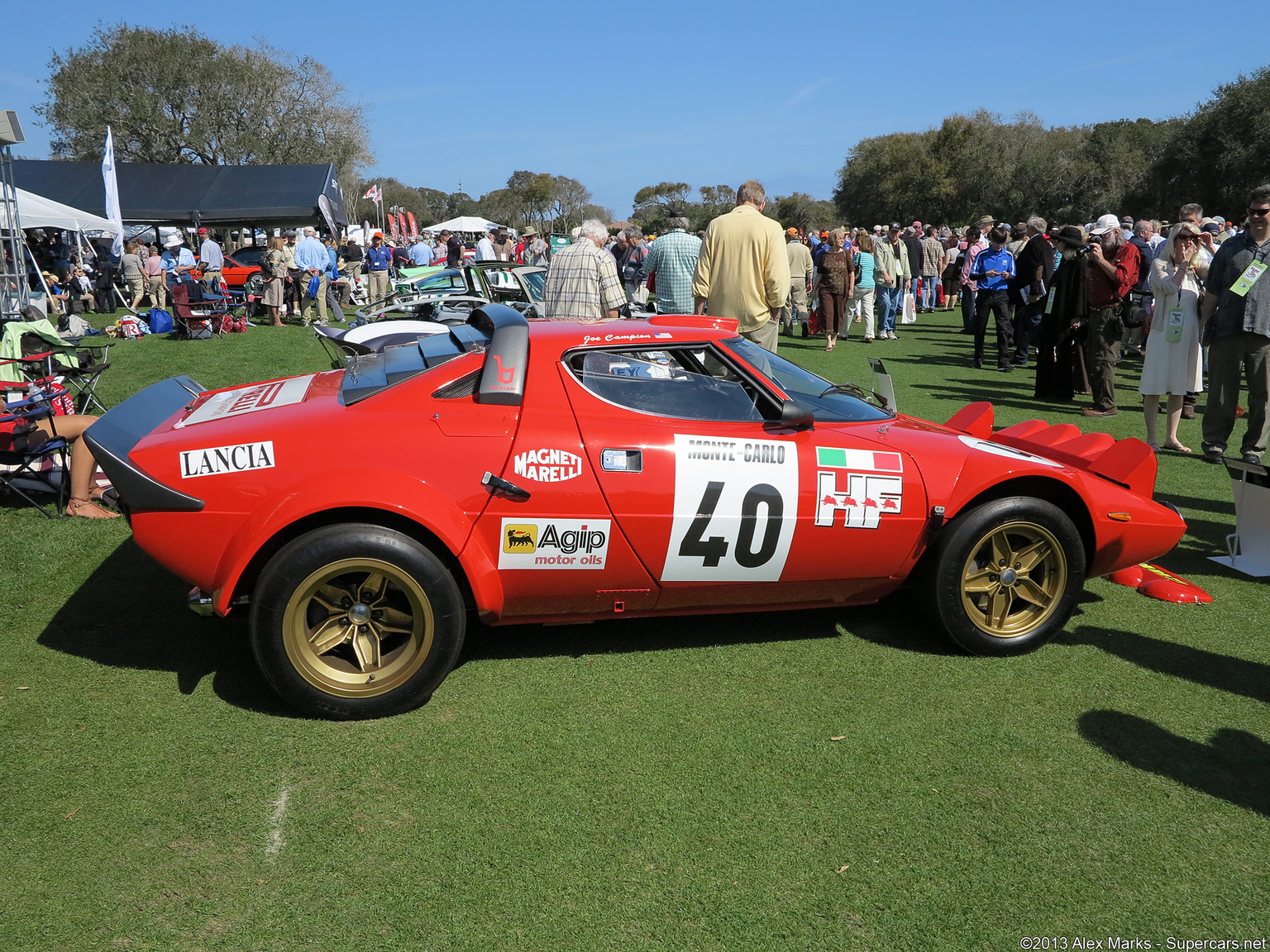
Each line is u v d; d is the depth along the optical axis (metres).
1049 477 3.75
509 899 2.36
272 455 3.19
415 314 12.51
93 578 4.43
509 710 3.33
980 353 11.84
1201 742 3.19
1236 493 5.03
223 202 25.23
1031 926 2.31
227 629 3.93
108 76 41.53
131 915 2.29
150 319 15.77
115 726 3.15
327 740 3.10
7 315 11.24
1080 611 4.35
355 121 46.53
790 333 15.77
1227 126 39.88
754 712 3.34
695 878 2.46
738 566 3.58
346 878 2.43
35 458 5.13
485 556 3.31
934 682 3.60
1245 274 6.23
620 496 3.40
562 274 7.75
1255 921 2.35
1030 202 55.50
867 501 3.60
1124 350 13.01
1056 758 3.08
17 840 2.55
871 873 2.50
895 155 62.16
